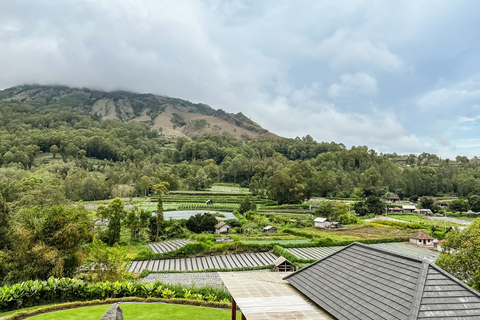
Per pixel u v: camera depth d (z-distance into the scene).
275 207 129.38
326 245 69.38
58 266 33.62
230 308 25.75
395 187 185.88
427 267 12.33
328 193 169.50
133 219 73.06
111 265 34.03
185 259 55.75
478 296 11.28
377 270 14.21
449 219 124.00
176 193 155.88
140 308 24.84
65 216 36.41
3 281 35.09
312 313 12.95
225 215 110.75
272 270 48.88
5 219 43.06
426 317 10.25
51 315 22.80
